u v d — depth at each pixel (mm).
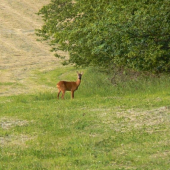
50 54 161500
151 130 42375
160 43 58281
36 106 61031
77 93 74125
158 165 31391
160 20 55938
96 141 38906
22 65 137625
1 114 54656
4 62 143125
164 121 45281
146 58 58000
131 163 32469
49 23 86562
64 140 40281
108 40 59094
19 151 36750
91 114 51281
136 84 72625
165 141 38062
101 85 78438
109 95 69938
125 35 56594
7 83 101875
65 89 68000
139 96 64250
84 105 58812
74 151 36312
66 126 46188
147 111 50594
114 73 81625
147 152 35062
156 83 70562
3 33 190125
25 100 70188
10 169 31797
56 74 117562
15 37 185375
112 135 41281
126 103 57656
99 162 32875
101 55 77750
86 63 84875
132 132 41938
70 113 52781
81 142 38875
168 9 55438
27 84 100688
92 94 71625
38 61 146000
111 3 62719
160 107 52375
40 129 45406
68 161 33406
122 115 49625
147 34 57156
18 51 164375
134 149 36250
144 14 55719
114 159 33531
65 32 72562
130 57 60656
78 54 82188
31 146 38500
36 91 87938
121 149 36625
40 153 36062
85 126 45812
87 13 74875
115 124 45688
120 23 56812
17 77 113875
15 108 59594
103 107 56031
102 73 96188
